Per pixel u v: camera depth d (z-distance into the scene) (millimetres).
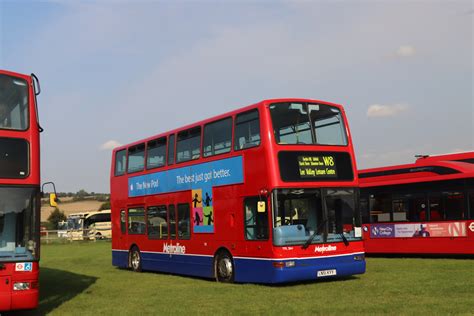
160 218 20141
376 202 24859
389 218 24266
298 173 14867
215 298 13328
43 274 21484
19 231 11344
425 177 23016
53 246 48906
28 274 11227
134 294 14812
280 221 14438
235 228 15953
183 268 18562
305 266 14508
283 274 14242
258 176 15023
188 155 18578
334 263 14938
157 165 20531
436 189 22625
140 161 21828
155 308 12234
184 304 12625
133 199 22141
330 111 16000
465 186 21688
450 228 21969
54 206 12391
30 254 11320
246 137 15688
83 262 28000
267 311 11164
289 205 14617
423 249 22781
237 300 12852
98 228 60594
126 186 22766
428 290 13094
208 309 11773
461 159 23312
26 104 11961
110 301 13648
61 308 12789
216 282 16703
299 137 15227
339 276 16047
